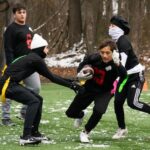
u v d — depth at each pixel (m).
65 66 60.53
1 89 13.88
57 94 31.38
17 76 13.80
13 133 16.09
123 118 15.50
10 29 16.72
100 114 14.27
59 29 71.44
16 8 16.81
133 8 54.62
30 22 69.56
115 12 77.88
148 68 55.75
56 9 73.31
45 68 13.80
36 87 16.98
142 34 71.06
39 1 71.25
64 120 19.62
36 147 13.41
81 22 68.12
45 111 22.44
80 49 66.56
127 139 15.35
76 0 67.56
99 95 14.51
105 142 14.65
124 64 14.66
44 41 14.05
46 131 16.81
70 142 14.46
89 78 14.20
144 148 13.80
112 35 15.25
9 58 16.61
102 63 14.21
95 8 65.88
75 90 13.95
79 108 14.70
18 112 21.70
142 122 19.44
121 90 15.21
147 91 33.84
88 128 14.47
